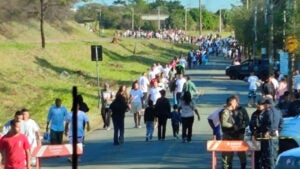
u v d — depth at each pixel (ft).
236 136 89.30
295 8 221.66
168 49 559.38
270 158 86.17
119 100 125.18
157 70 232.32
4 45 289.12
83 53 347.97
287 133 86.22
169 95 226.99
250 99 198.59
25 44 311.68
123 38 564.30
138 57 416.87
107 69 327.47
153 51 501.97
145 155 111.24
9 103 192.34
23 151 75.31
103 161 105.91
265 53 322.96
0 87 208.03
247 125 90.53
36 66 262.67
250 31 399.03
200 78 329.52
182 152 113.60
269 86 171.42
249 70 313.73
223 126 89.30
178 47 620.08
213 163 86.94
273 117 86.84
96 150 118.52
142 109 157.38
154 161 104.63
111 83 264.31
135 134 141.28
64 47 338.34
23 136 75.51
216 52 618.03
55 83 239.50
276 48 287.89
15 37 360.89
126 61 384.68
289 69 185.78
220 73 368.68
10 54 263.49
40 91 217.36
